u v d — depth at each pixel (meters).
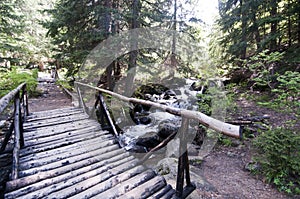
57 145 3.05
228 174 3.25
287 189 2.71
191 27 8.36
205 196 2.59
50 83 11.08
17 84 6.73
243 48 7.30
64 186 2.13
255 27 6.73
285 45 6.94
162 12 7.04
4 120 4.23
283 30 6.45
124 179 2.38
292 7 5.48
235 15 7.66
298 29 6.32
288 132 3.04
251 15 6.75
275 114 4.84
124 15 5.70
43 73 16.09
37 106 6.04
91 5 5.89
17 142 2.54
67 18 5.82
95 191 2.11
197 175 3.13
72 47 6.20
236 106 5.52
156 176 2.54
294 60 5.32
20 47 9.38
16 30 9.06
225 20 8.12
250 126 4.58
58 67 12.85
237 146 4.13
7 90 6.02
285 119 4.42
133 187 2.25
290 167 2.89
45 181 2.16
